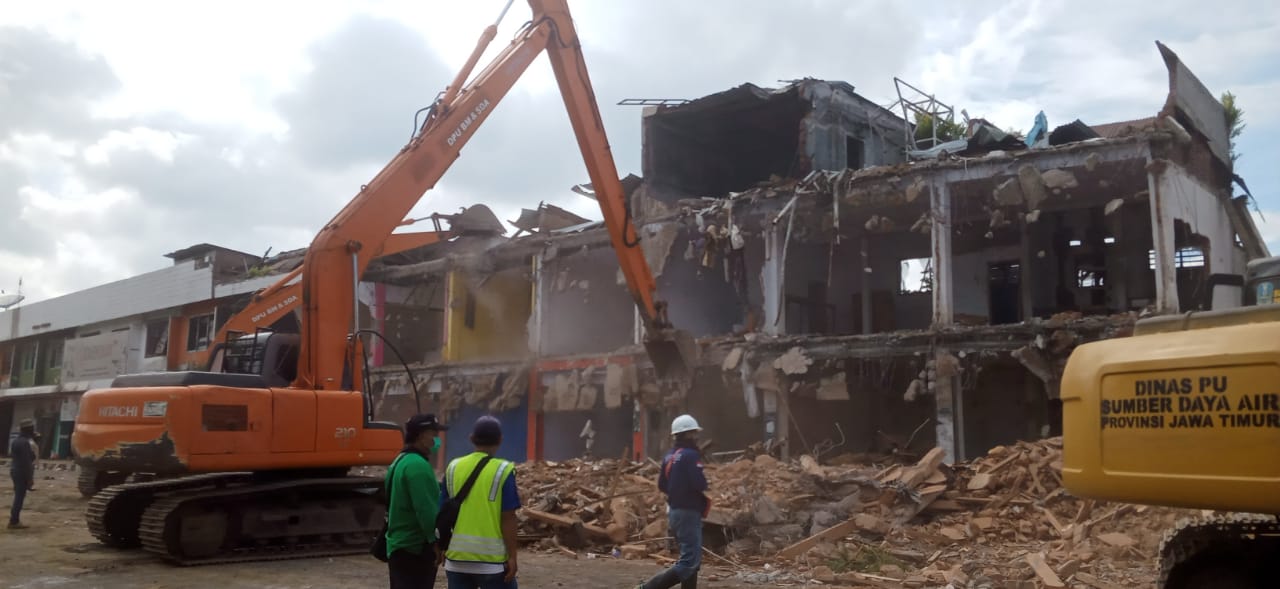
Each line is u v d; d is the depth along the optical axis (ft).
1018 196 72.74
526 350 121.80
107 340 150.10
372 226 41.42
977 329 72.74
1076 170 71.82
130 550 39.52
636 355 93.40
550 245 104.99
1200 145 76.02
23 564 35.63
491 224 116.37
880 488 44.32
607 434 102.73
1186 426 16.98
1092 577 32.22
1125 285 82.79
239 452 35.81
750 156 113.39
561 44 51.96
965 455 86.22
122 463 35.53
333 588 30.89
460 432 109.29
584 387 97.19
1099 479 18.47
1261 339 16.12
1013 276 90.58
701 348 86.74
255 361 41.78
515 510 18.20
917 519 43.73
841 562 36.42
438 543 18.34
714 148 111.14
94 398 37.83
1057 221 87.15
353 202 41.39
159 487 38.60
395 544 18.67
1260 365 15.99
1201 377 16.85
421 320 127.24
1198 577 19.84
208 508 36.47
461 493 18.08
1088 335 68.69
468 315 116.16
